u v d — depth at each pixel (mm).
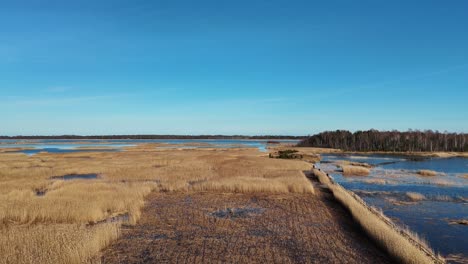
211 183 22391
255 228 12789
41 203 15297
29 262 8125
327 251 10078
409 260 8570
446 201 19734
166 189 21750
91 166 35375
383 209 17438
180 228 12758
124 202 16375
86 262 8766
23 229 11531
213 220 14062
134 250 10102
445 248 11188
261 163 39375
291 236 11711
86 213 13781
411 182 28000
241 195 20016
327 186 23641
